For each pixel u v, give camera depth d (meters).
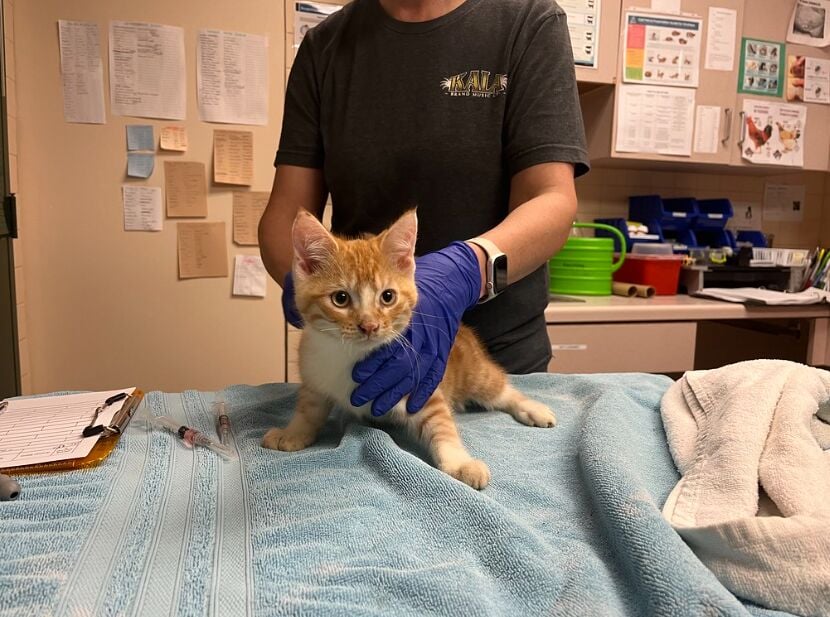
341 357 1.05
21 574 0.60
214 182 2.42
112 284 2.40
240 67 2.39
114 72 2.29
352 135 1.48
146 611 0.56
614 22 2.53
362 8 1.53
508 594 0.60
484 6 1.43
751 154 2.78
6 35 2.13
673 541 0.61
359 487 0.80
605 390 1.16
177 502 0.77
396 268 1.09
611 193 3.10
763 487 0.74
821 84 2.82
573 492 0.81
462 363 1.23
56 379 2.41
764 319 2.77
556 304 2.37
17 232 2.18
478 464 0.87
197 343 2.51
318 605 0.56
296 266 1.09
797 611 0.57
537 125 1.34
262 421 1.12
